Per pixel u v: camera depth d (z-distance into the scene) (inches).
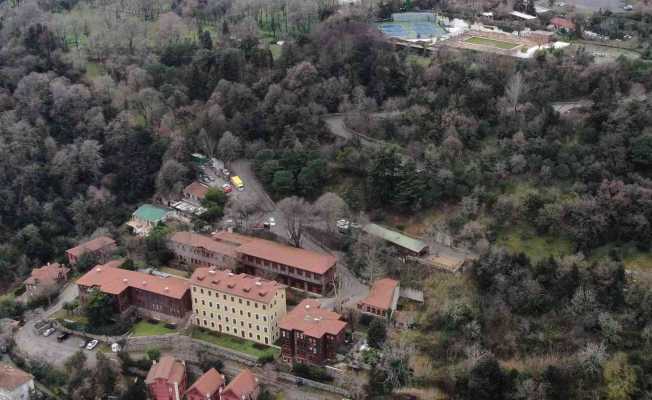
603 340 6387.8
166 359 6648.6
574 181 7819.9
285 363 6727.4
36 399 6796.3
